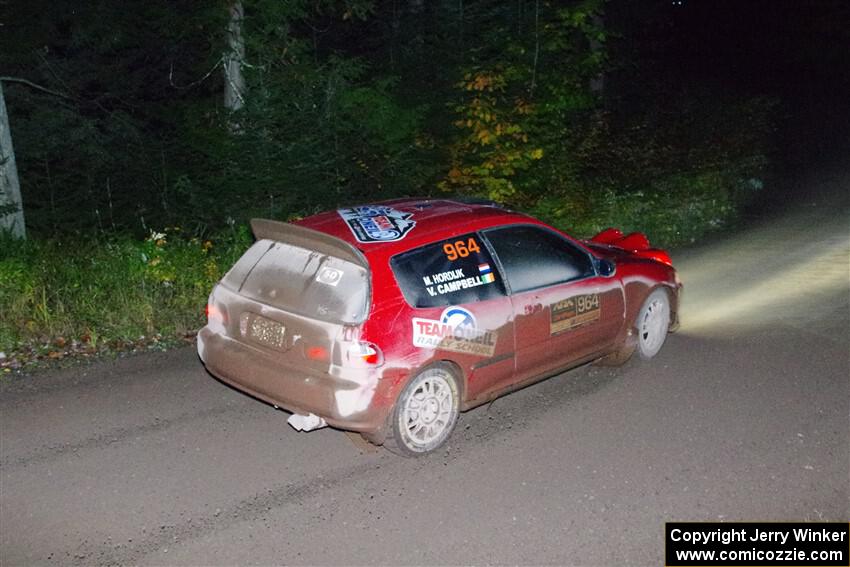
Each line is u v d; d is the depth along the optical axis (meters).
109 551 4.50
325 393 5.20
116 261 9.11
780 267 11.02
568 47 13.55
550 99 13.49
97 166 13.45
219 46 12.18
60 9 13.95
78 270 8.91
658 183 15.30
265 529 4.73
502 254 6.05
